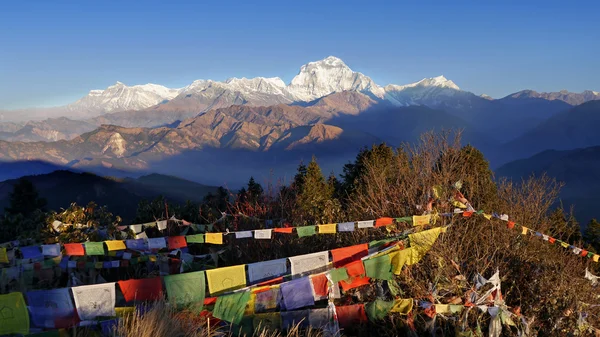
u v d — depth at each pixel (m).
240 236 7.86
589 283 8.12
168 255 9.19
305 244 9.47
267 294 6.37
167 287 6.13
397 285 7.00
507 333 6.95
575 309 7.53
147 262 9.15
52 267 8.23
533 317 7.18
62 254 8.42
